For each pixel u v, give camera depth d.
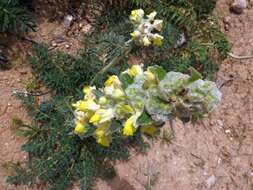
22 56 0.29
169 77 0.14
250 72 0.34
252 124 0.32
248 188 0.31
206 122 0.32
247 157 0.31
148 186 0.29
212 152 0.31
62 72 0.29
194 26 0.32
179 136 0.31
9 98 0.28
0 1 0.28
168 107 0.14
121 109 0.16
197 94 0.14
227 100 0.33
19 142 0.28
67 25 0.31
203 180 0.30
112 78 0.18
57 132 0.28
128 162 0.29
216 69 0.33
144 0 0.31
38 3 0.30
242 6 0.35
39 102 0.29
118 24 0.31
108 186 0.28
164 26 0.31
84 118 0.20
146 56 0.31
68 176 0.27
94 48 0.29
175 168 0.30
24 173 0.27
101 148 0.28
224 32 0.35
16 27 0.29
